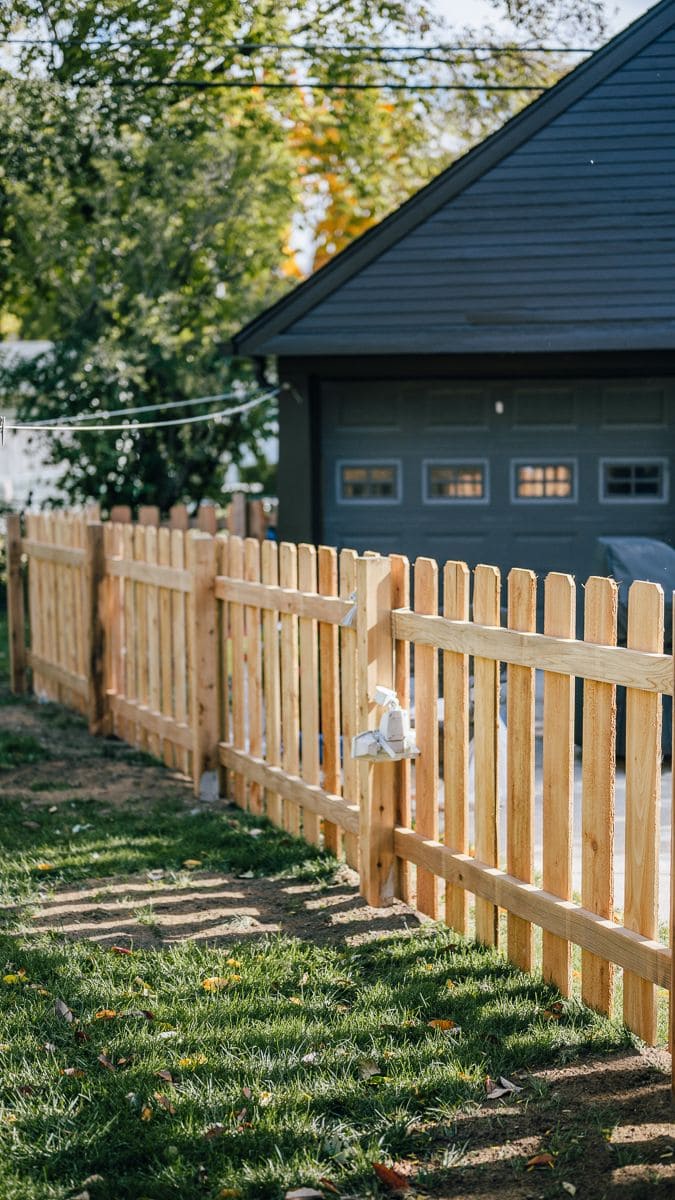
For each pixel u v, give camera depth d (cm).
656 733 379
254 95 1652
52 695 1061
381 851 536
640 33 1051
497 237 1057
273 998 436
